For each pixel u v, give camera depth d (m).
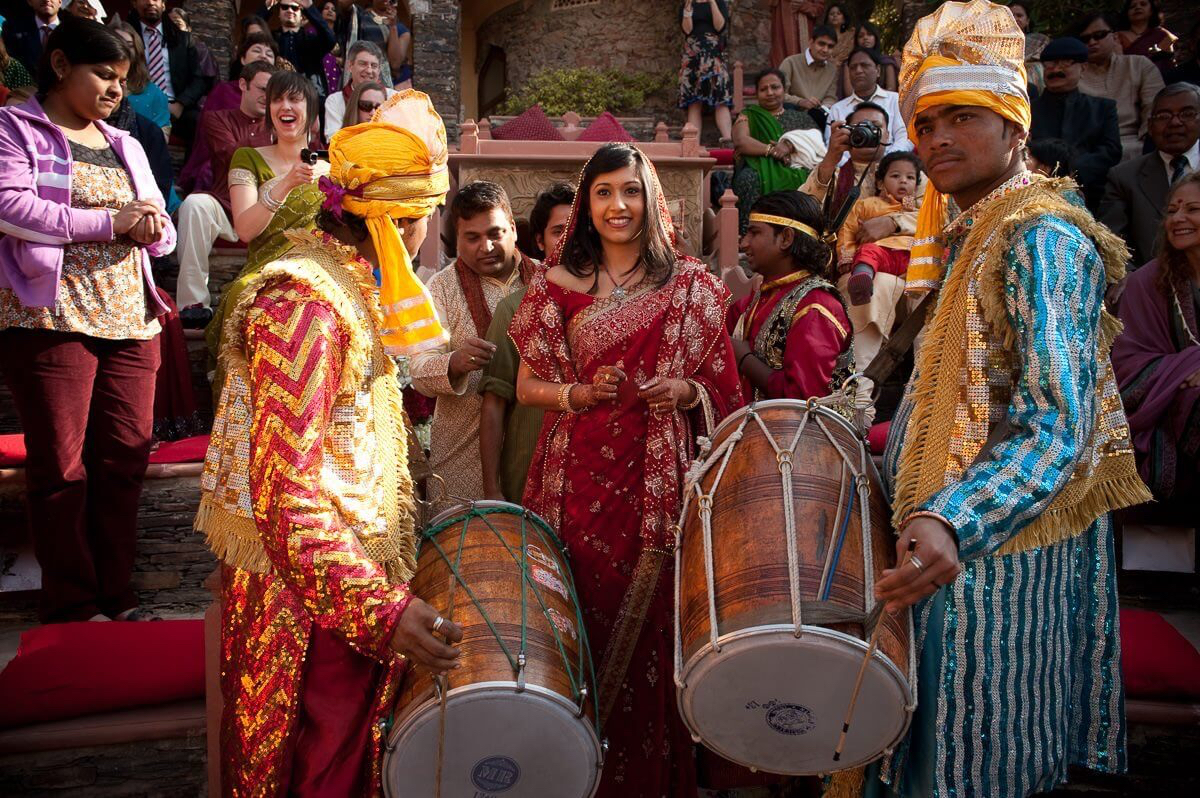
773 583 1.91
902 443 2.15
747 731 1.94
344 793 1.99
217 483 2.03
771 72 7.64
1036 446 1.74
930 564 1.65
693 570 2.09
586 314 2.68
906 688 1.85
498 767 1.97
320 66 7.61
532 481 2.77
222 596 2.16
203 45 7.39
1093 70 7.16
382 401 2.07
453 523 2.38
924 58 2.07
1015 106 1.97
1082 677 2.11
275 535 1.79
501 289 3.58
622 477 2.63
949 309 2.02
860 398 2.46
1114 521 3.79
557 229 3.69
